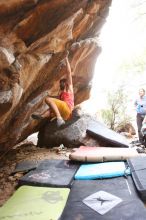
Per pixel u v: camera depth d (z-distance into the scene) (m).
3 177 4.98
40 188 4.13
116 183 4.20
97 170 4.69
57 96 6.80
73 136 6.79
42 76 5.27
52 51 4.62
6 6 2.91
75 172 4.72
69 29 4.45
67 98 6.38
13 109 4.38
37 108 6.16
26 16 3.23
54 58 5.14
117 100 9.97
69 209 3.45
